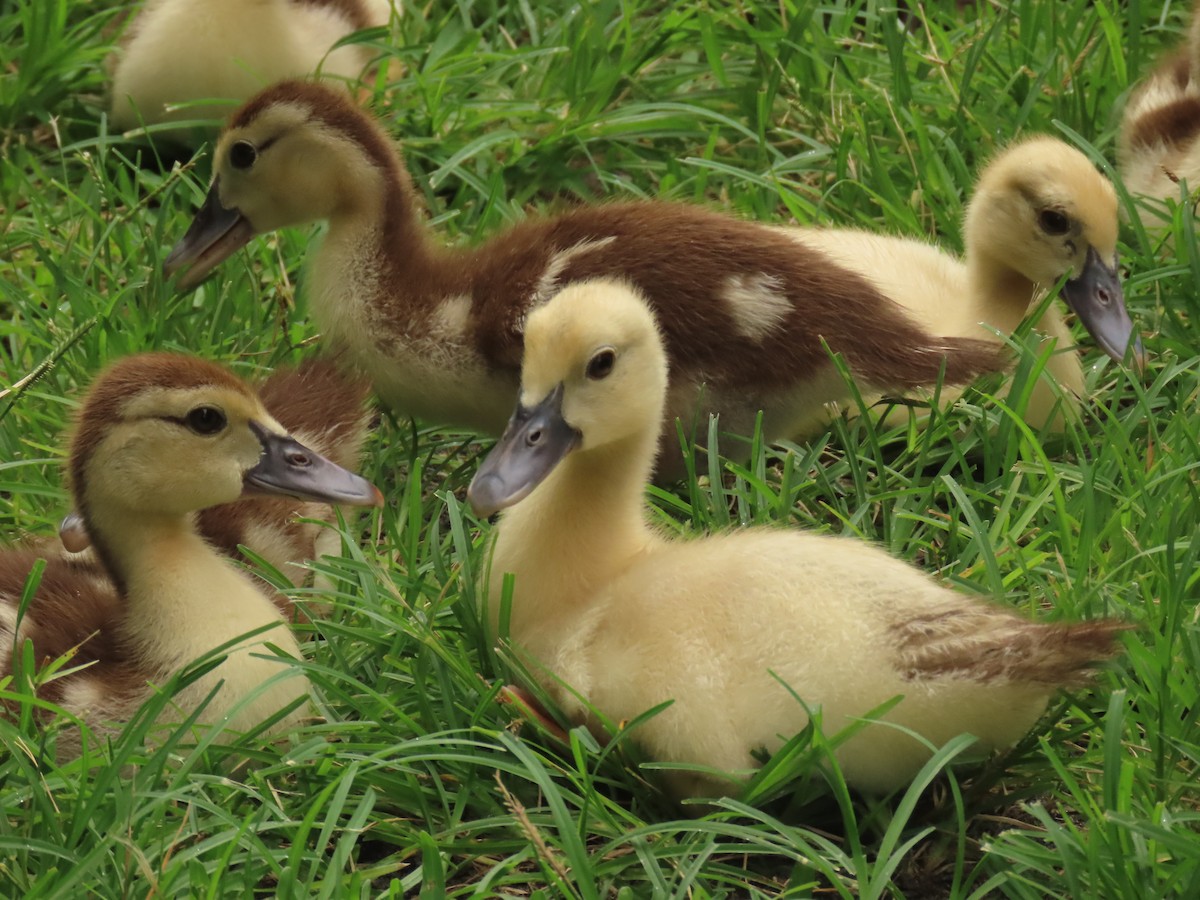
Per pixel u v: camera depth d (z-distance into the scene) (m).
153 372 6.47
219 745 6.00
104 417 6.41
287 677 6.30
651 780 5.95
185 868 5.57
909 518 7.20
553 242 7.72
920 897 5.71
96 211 9.68
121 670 6.41
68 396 8.16
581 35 10.30
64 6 10.55
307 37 10.46
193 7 10.23
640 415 6.34
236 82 10.31
